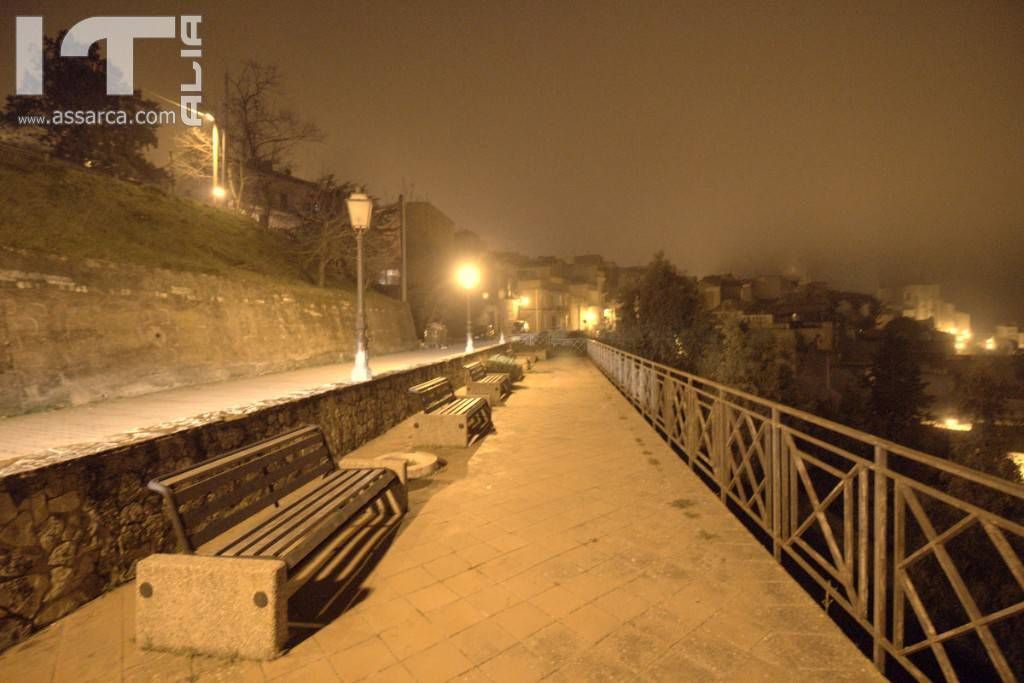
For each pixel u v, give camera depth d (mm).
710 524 4309
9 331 7496
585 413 10305
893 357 30859
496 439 7801
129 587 3410
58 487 3092
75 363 8266
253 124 27281
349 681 2400
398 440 7934
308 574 3473
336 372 13492
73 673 2498
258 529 3160
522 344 35969
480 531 4191
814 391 39562
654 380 9008
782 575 3393
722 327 27734
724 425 5188
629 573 3430
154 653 2652
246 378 11969
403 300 27562
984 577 7383
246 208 27406
